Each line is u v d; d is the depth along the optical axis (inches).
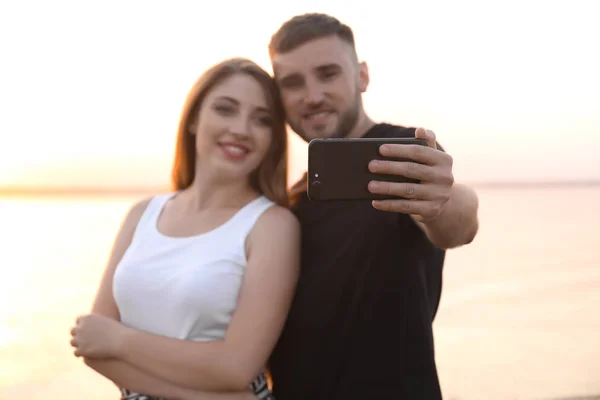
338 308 75.3
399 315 73.8
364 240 75.4
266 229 80.1
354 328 74.3
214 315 77.4
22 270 531.2
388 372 73.1
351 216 78.1
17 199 2114.9
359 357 73.9
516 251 653.9
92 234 845.8
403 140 63.9
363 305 74.2
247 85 82.7
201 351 73.9
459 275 513.3
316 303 76.7
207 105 84.0
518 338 313.0
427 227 67.2
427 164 59.6
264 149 84.0
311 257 80.4
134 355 75.0
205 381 73.7
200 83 85.5
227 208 84.7
